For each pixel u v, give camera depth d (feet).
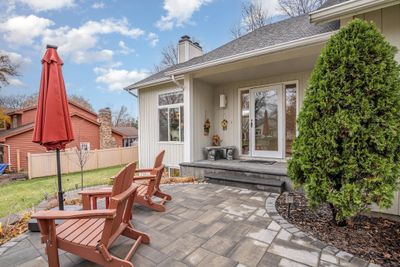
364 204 8.57
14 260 7.51
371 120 8.48
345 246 7.89
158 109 26.14
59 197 10.05
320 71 9.52
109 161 42.32
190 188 16.08
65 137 9.56
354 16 11.52
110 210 6.46
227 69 18.90
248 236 8.82
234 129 23.53
